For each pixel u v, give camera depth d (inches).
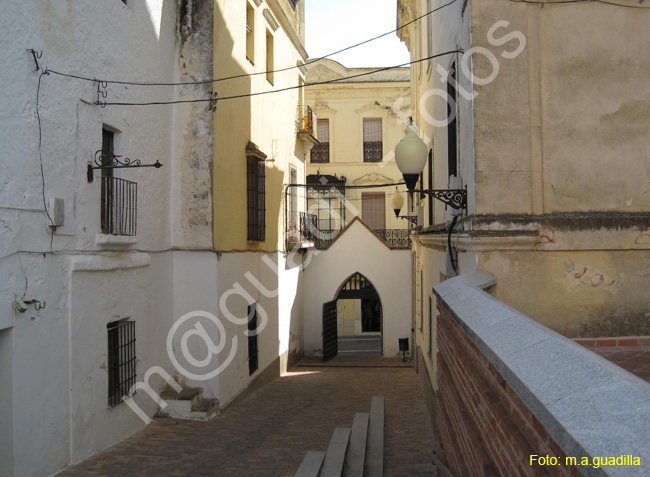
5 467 245.9
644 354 218.4
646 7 249.0
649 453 59.9
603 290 243.4
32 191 261.7
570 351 102.8
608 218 243.3
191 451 323.9
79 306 297.0
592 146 248.5
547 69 250.7
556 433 80.2
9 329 248.1
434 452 338.6
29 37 260.4
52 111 277.4
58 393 278.8
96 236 315.0
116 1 339.0
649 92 248.4
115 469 287.4
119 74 343.6
